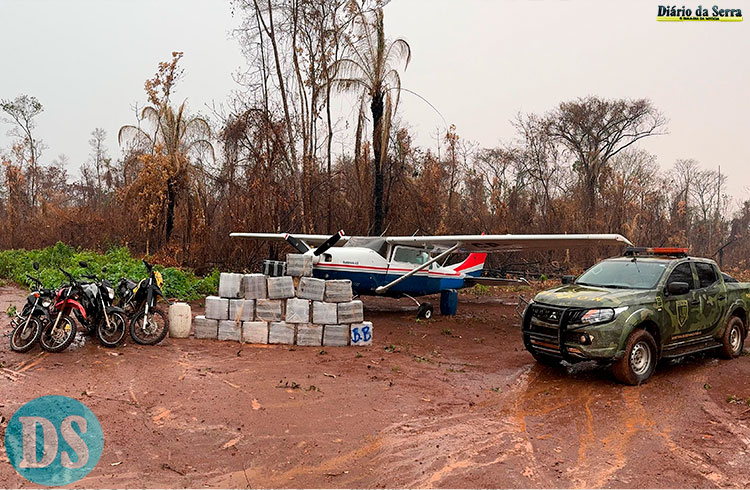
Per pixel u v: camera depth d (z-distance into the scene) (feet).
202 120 77.71
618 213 91.76
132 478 14.28
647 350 24.38
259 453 16.05
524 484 14.39
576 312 23.79
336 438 17.29
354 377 24.13
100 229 85.87
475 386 23.67
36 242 89.71
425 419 19.27
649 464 15.78
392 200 72.74
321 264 39.29
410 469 15.21
